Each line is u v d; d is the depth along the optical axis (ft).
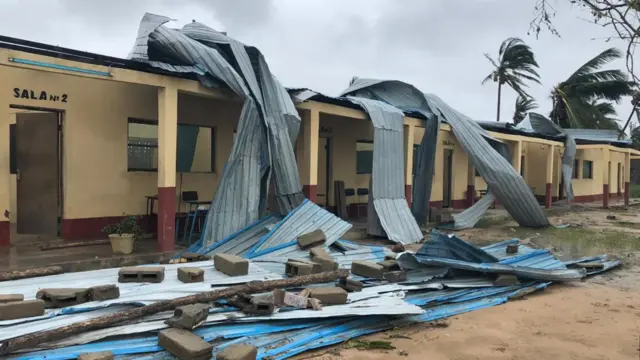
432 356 16.29
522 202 48.03
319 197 47.88
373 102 43.24
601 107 97.96
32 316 15.69
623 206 80.53
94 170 31.22
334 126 48.37
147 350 14.78
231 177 30.35
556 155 80.02
